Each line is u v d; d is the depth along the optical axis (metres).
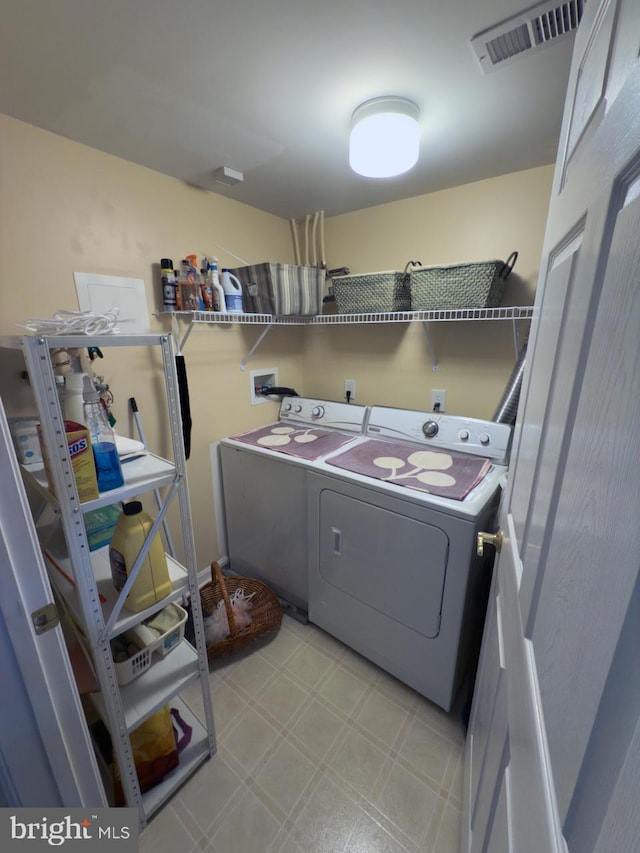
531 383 0.80
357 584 1.62
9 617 0.68
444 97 1.12
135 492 0.96
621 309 0.33
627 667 0.26
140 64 0.97
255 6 0.80
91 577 0.91
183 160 1.51
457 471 1.55
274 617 1.86
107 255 1.49
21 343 0.76
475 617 1.47
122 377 1.63
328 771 1.29
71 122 1.23
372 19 0.84
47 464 0.88
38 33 0.85
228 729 1.43
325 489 1.64
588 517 0.37
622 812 0.25
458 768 1.30
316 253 2.28
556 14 0.82
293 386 2.54
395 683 1.62
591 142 0.48
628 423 0.30
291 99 1.12
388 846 1.10
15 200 1.24
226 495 2.15
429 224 1.88
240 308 1.86
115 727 1.01
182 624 1.26
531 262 1.64
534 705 0.49
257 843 1.12
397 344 2.12
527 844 0.44
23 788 0.75
